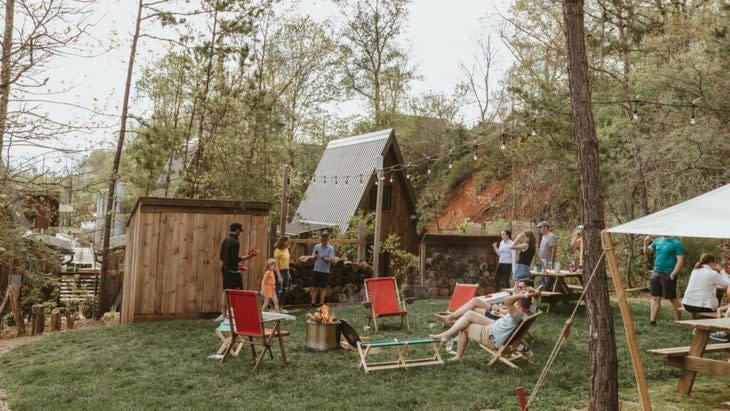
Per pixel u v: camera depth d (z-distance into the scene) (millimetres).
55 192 13328
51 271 15367
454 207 31422
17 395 7469
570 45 6762
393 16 36875
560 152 14578
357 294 15844
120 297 18469
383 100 37094
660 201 17281
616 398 6289
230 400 6898
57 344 10461
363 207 21562
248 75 17906
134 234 13219
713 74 14773
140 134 15305
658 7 16312
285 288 13758
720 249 16219
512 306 8398
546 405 6711
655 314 11430
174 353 9297
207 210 13516
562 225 23297
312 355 9078
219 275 13477
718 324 7215
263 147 17062
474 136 23969
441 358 8805
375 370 8117
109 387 7590
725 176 15570
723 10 14750
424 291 16734
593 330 6391
